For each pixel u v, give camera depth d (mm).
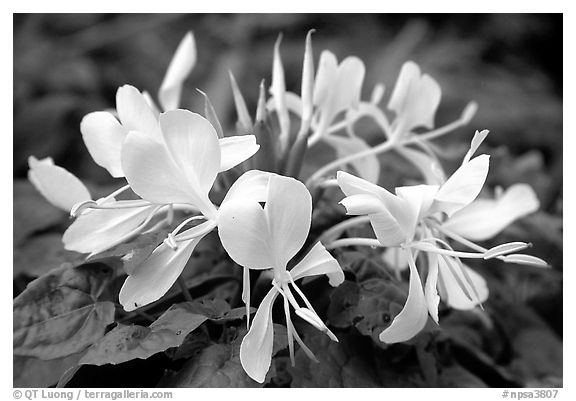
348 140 588
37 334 470
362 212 448
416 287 461
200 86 1271
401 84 573
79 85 1096
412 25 1415
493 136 1181
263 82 525
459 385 542
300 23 1454
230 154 469
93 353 444
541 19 1436
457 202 466
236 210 438
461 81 1278
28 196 695
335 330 511
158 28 1343
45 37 1206
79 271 499
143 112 481
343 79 564
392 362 518
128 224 502
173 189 462
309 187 547
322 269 455
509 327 657
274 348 451
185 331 450
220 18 1379
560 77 1444
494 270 697
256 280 516
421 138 593
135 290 462
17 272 581
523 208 558
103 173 981
